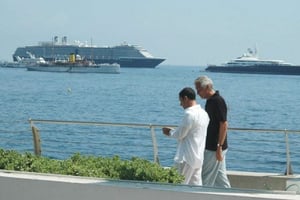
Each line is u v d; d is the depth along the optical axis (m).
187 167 12.36
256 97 141.38
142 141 42.62
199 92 12.96
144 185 10.56
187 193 10.16
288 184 11.66
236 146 42.88
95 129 51.38
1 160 12.28
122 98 121.50
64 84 172.88
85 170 11.95
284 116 89.62
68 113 84.94
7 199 11.18
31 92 133.50
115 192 10.55
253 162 35.38
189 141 12.38
